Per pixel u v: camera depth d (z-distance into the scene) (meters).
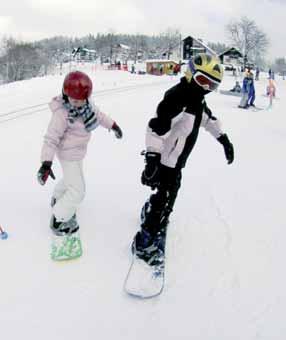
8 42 69.75
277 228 3.97
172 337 2.51
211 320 2.67
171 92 2.85
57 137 3.11
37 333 2.46
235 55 60.41
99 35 105.62
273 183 5.34
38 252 3.28
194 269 3.21
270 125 10.74
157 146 2.83
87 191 4.62
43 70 68.56
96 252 3.34
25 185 4.68
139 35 91.75
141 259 3.14
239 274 3.18
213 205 4.46
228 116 12.12
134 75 30.94
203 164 6.08
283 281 3.12
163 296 2.87
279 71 84.25
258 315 2.74
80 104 3.05
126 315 2.67
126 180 5.11
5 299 2.73
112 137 7.67
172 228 3.83
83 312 2.66
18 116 9.54
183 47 64.56
